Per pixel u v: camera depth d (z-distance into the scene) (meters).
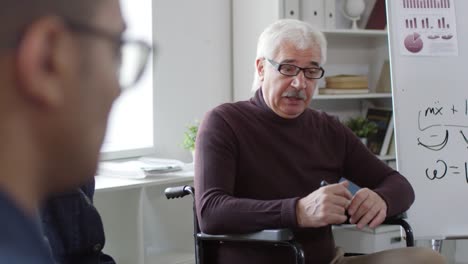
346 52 3.65
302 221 1.61
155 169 2.59
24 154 0.36
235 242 1.76
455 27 2.37
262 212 1.63
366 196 1.75
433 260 1.75
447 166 2.32
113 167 2.57
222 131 1.82
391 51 2.33
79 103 0.37
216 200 1.70
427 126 2.33
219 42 3.32
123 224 2.56
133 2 3.05
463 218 2.31
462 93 2.36
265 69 1.92
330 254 1.87
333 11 3.26
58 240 1.29
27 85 0.35
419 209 2.30
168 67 3.11
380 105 3.64
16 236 0.35
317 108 3.54
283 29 1.92
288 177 1.87
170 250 2.93
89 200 1.34
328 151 1.99
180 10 3.15
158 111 3.09
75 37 0.36
